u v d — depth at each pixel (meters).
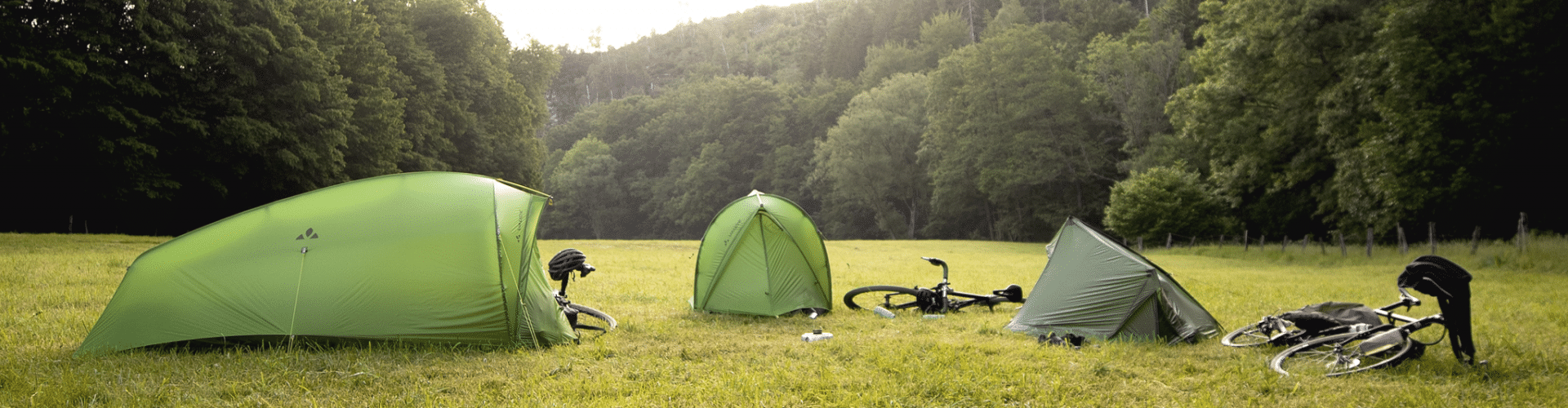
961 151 58.34
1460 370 5.49
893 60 95.62
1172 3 57.47
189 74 25.19
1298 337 6.42
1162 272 7.28
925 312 9.19
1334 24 27.42
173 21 24.52
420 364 5.36
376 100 32.59
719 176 97.81
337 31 32.19
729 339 6.89
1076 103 54.81
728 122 104.12
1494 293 11.47
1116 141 56.38
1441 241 26.98
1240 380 5.20
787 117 102.44
